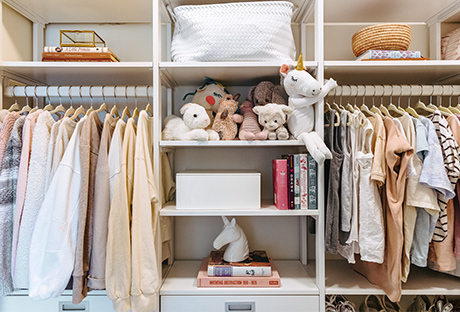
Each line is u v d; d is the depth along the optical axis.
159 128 1.17
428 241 1.10
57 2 1.34
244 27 1.17
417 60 1.19
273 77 1.35
